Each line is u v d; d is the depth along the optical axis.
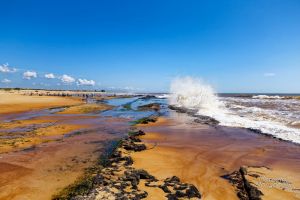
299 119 22.09
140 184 8.16
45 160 11.19
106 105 43.44
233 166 10.18
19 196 7.68
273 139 14.71
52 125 20.92
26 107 36.66
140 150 12.62
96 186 7.97
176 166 10.20
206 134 16.56
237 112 28.88
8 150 12.88
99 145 13.86
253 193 7.44
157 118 24.30
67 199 7.37
